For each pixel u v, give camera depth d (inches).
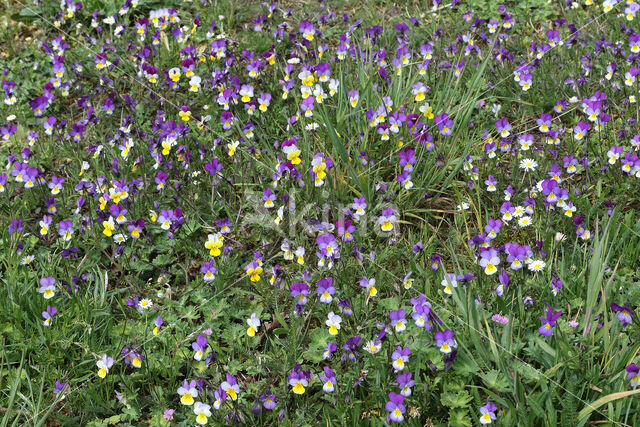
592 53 74.7
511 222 62.1
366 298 56.6
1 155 70.4
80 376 55.7
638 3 79.5
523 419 51.0
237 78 71.3
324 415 52.6
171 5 85.7
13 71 77.4
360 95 68.1
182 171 66.2
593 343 53.7
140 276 61.4
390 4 86.0
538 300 56.4
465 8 84.6
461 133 68.1
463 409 52.2
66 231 61.7
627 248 59.3
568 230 61.0
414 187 64.3
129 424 53.7
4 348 56.5
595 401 51.1
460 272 56.7
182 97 73.8
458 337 53.8
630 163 63.0
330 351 53.6
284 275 57.3
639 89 70.1
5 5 86.4
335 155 64.6
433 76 74.0
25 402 54.7
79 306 57.9
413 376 53.6
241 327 57.4
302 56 74.8
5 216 64.9
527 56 76.2
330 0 86.6
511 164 66.2
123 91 76.3
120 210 61.9
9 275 59.6
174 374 55.2
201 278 60.9
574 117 70.4
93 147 66.7
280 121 70.5
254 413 52.1
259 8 84.6
